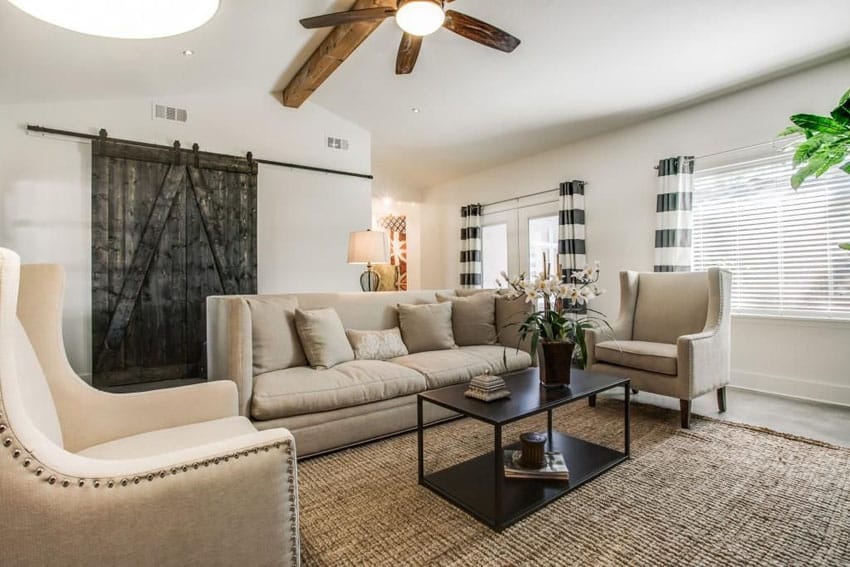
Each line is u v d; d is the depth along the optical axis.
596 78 3.67
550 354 2.02
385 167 6.45
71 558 0.75
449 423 2.71
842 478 1.91
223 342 2.20
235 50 3.59
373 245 3.77
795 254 3.43
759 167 3.63
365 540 1.50
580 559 1.38
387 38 3.49
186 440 1.30
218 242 4.39
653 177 4.34
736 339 3.72
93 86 3.64
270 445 0.95
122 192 3.96
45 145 3.70
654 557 1.38
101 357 3.84
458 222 6.70
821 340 3.28
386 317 3.19
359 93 4.50
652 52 3.22
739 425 2.62
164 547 0.82
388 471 2.03
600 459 2.07
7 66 3.03
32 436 0.76
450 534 1.52
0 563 0.71
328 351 2.53
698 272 3.14
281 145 4.83
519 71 3.67
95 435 1.34
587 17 2.91
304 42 3.69
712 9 2.71
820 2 2.58
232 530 0.89
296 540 0.98
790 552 1.41
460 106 4.47
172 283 4.16
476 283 6.22
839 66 3.21
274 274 4.78
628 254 4.54
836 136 2.02
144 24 0.94
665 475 1.95
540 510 1.66
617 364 2.95
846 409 3.00
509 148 5.41
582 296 2.06
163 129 4.19
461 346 3.31
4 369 0.73
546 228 5.42
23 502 0.72
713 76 3.52
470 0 2.82
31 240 3.64
